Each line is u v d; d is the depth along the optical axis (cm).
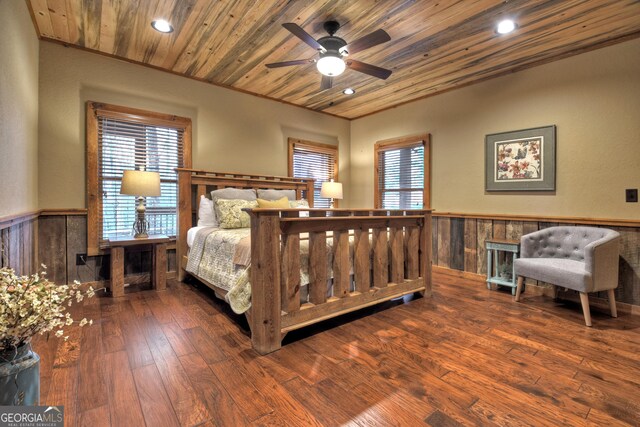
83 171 332
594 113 307
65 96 320
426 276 325
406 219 306
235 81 413
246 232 305
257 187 454
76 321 254
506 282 341
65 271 322
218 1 245
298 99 482
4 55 189
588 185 312
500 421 143
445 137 437
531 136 351
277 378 176
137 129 366
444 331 241
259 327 204
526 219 354
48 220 313
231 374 180
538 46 310
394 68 363
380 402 156
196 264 328
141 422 140
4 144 188
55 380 171
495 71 370
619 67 292
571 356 203
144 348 210
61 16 268
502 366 190
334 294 253
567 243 311
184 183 379
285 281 218
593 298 304
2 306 106
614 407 153
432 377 178
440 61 345
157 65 367
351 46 254
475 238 402
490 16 259
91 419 141
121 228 357
